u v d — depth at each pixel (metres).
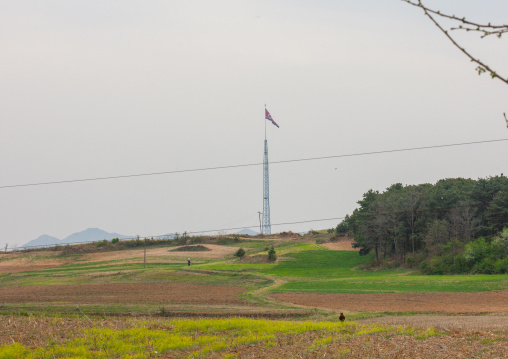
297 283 99.38
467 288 78.94
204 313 58.22
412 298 70.19
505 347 27.67
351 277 111.00
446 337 32.28
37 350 33.12
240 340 34.72
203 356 30.75
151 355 31.16
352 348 30.25
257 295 80.00
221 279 110.31
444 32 7.96
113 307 65.38
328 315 54.66
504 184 128.38
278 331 38.62
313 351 30.05
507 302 64.00
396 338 32.75
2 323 45.06
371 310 58.75
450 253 111.75
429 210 128.88
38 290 94.56
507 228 108.06
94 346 34.66
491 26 7.72
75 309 63.88
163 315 58.41
